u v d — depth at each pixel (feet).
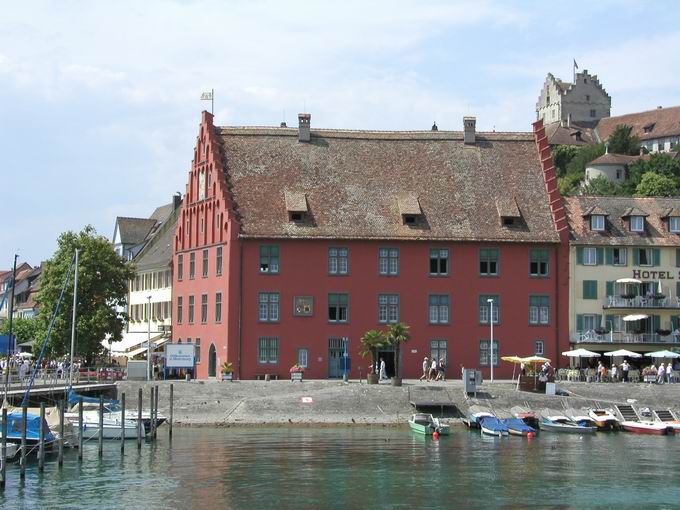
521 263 327.26
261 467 206.28
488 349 323.16
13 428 217.15
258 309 317.63
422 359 321.32
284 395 282.97
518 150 347.36
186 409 280.31
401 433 261.24
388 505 171.94
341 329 319.68
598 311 330.95
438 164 341.41
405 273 322.96
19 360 361.71
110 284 344.69
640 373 319.27
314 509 169.17
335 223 323.98
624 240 333.62
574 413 279.90
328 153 339.98
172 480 192.34
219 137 339.57
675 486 188.75
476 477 196.34
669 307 331.77
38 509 168.66
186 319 347.56
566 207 343.46
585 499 177.58
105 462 211.82
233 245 317.42
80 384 282.36
